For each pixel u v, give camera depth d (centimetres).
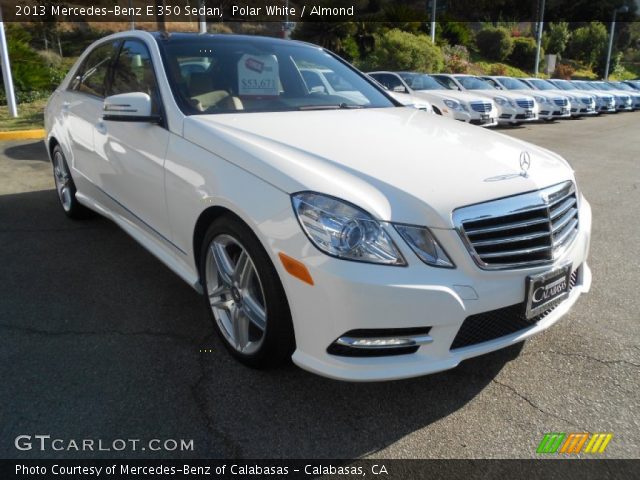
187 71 325
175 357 272
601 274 399
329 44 2495
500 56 4075
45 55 2122
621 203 622
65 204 480
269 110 324
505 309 229
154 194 307
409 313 207
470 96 1312
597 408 242
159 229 316
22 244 421
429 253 212
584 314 330
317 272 209
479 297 217
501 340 233
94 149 383
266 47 376
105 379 253
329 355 217
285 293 222
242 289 254
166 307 324
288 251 216
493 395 250
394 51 2211
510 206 226
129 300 332
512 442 221
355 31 2531
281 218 220
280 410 236
